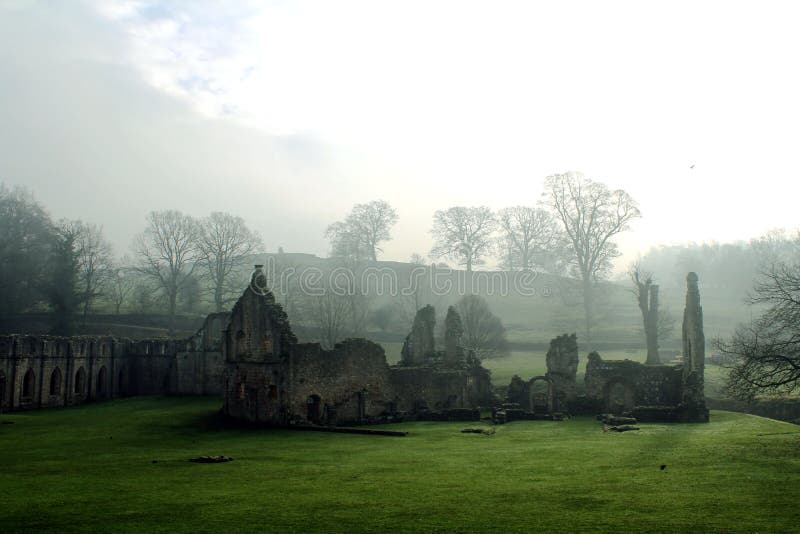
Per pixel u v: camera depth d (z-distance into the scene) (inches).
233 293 4045.3
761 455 1243.8
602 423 2089.1
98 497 905.5
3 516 791.1
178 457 1323.8
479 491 938.7
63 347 2664.9
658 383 2385.6
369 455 1368.1
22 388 2439.7
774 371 1387.8
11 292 3708.2
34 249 3924.7
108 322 3991.1
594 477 1050.7
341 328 3585.1
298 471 1144.2
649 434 1691.7
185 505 850.1
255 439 1646.2
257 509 823.7
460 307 3395.7
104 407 2458.2
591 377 2438.5
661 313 3506.4
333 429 1785.2
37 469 1168.8
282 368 1898.4
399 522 752.3
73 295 3683.6
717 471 1081.4
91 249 3996.1
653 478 1027.9
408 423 2119.8
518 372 3100.4
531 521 751.7
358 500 878.4
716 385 2586.1
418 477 1074.7
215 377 2851.9
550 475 1080.2
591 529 713.6
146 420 1958.7
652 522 740.0
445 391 2459.4
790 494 885.8
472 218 4901.6
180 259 3905.0
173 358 2994.6
